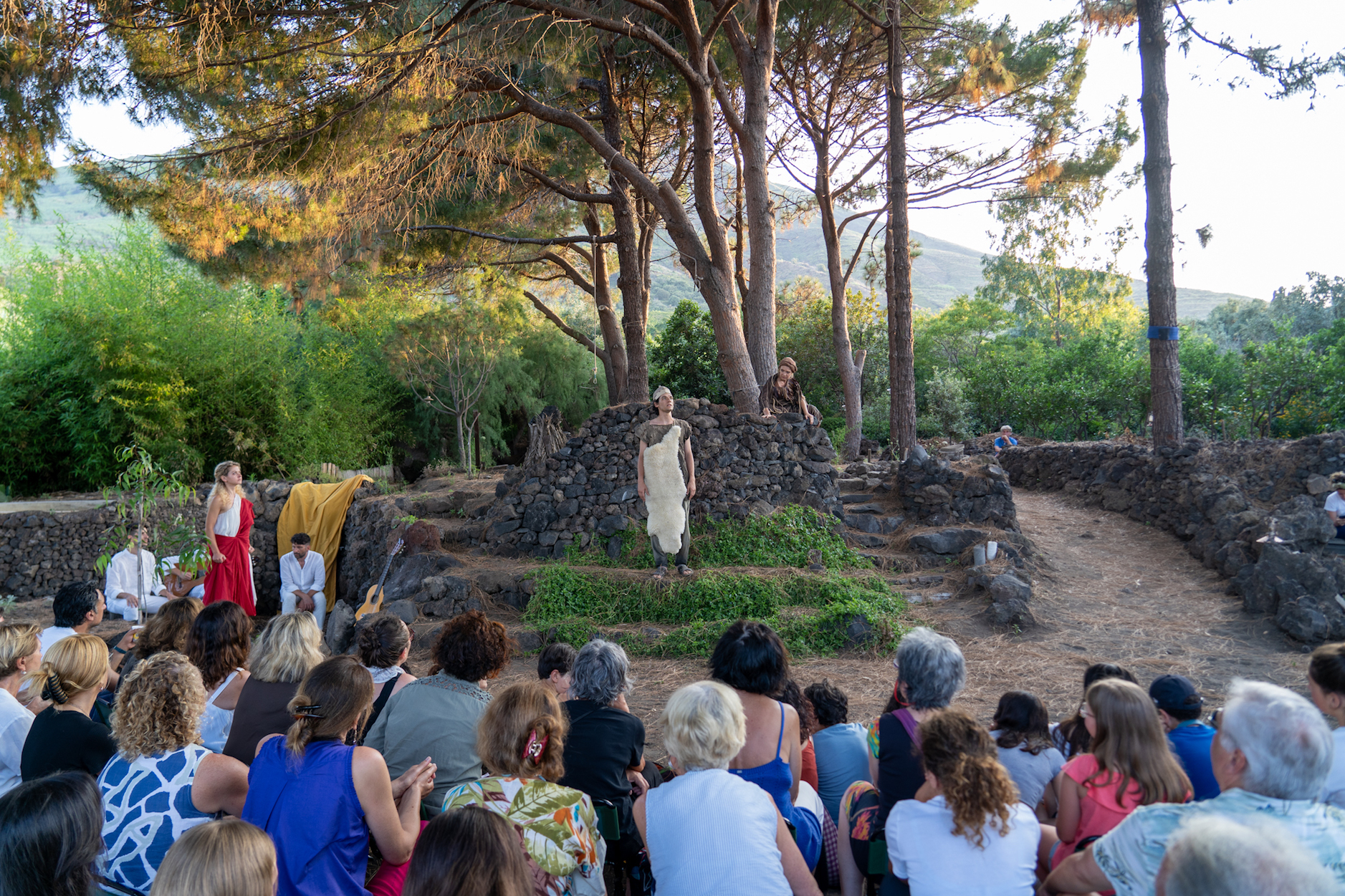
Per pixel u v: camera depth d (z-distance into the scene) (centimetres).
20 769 332
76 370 1479
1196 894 139
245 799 268
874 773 332
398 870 279
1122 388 1995
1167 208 1133
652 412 970
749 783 255
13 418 1474
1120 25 1212
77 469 1507
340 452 1650
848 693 645
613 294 2186
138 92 770
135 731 262
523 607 859
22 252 1653
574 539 942
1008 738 322
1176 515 1063
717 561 908
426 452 2014
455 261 1553
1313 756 196
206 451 1537
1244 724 204
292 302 1516
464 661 339
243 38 763
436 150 1027
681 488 834
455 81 898
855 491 1122
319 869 249
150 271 1546
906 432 1312
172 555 885
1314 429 1480
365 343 1766
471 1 813
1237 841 141
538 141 1266
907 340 1315
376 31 826
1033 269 3197
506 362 1961
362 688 266
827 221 1856
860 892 290
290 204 940
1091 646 733
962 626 784
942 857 232
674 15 1055
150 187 895
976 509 1012
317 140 841
